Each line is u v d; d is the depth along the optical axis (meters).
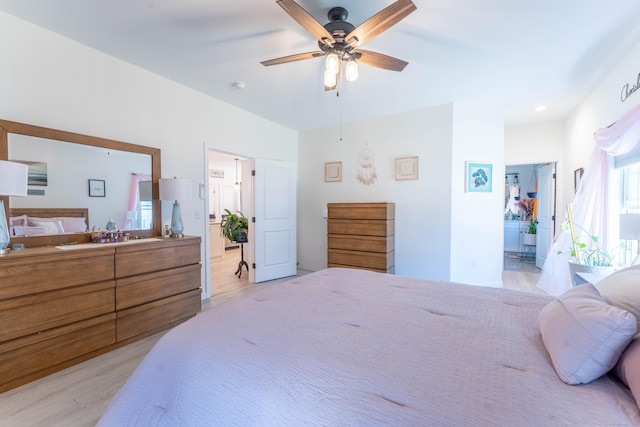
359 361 0.96
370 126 4.46
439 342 1.10
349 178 4.68
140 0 1.94
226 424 0.90
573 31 2.24
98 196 2.62
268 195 4.57
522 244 6.83
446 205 3.88
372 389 0.83
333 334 1.17
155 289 2.58
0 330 1.76
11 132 2.12
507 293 1.75
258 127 4.39
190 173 3.43
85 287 2.13
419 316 1.37
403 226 4.18
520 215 6.96
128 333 2.39
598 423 0.69
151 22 2.18
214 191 8.17
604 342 0.83
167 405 1.03
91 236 2.54
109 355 2.24
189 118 3.40
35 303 1.90
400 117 4.20
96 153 2.61
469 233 3.94
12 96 2.15
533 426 0.68
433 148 3.96
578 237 3.25
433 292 1.76
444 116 3.88
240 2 1.95
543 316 1.15
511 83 3.22
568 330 0.93
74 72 2.46
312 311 1.43
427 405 0.76
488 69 2.88
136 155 2.89
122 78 2.79
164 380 1.08
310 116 4.39
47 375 1.96
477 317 1.36
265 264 4.56
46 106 2.31
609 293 1.16
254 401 0.88
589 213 3.16
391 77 3.06
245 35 2.34
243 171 4.73
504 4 1.94
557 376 0.87
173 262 2.74
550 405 0.75
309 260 5.15
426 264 4.02
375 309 1.46
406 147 4.16
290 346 1.07
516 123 4.84
